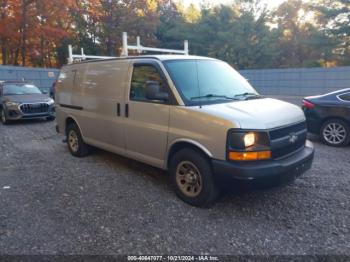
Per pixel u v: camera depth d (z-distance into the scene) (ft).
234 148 10.62
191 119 11.78
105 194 13.53
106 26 100.53
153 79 13.42
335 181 14.98
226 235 10.19
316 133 23.27
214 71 14.44
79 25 98.84
